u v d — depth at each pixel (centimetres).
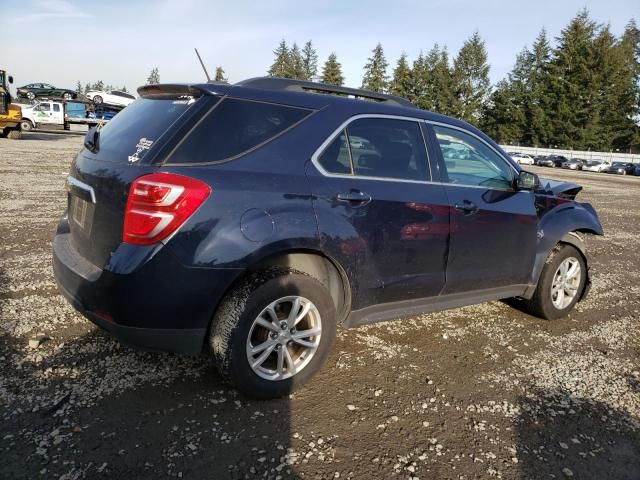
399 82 8500
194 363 341
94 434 261
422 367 363
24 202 904
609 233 1025
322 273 328
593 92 6806
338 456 258
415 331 429
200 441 261
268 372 299
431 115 384
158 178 263
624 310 529
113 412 280
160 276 262
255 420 283
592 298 561
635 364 395
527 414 312
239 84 311
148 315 265
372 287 333
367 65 8812
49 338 363
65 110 4034
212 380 321
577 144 7025
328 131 319
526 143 7738
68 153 2016
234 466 245
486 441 281
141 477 233
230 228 272
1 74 2514
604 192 2158
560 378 362
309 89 345
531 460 267
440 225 362
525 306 483
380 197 330
